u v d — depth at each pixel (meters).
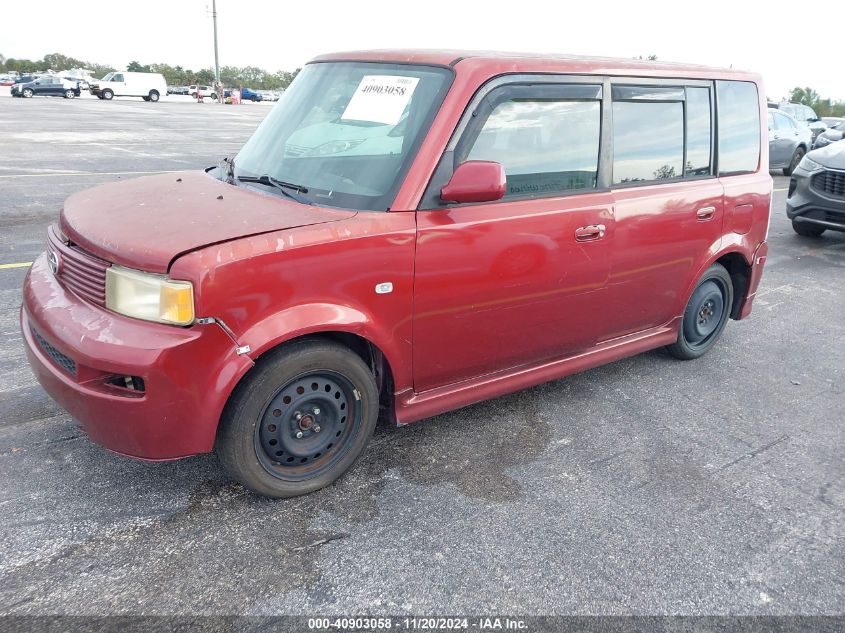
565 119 3.31
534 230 3.19
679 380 4.41
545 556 2.63
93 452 3.10
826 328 5.60
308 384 2.75
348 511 2.82
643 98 3.69
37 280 2.85
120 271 2.43
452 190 2.76
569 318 3.56
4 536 2.53
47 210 8.13
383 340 2.84
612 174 3.57
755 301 6.24
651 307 4.05
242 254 2.39
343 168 2.96
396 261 2.76
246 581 2.39
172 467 3.03
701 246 4.16
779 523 2.95
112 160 12.90
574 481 3.16
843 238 9.18
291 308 2.54
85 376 2.42
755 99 4.52
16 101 34.31
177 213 2.69
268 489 2.76
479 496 2.99
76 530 2.59
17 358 4.02
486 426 3.62
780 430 3.81
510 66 3.08
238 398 2.55
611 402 4.02
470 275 3.01
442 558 2.58
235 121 27.25
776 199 12.12
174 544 2.55
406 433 3.48
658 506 3.01
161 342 2.33
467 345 3.18
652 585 2.52
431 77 3.01
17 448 3.10
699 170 4.11
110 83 44.75
